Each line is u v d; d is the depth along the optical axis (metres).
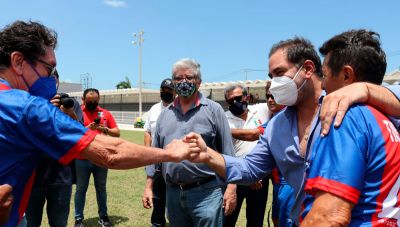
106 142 1.79
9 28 1.85
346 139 1.41
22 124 1.66
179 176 3.23
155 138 3.60
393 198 1.43
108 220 5.67
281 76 2.06
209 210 3.20
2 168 1.67
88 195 7.62
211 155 2.30
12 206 1.72
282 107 3.94
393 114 1.60
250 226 4.38
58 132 1.71
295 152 2.04
